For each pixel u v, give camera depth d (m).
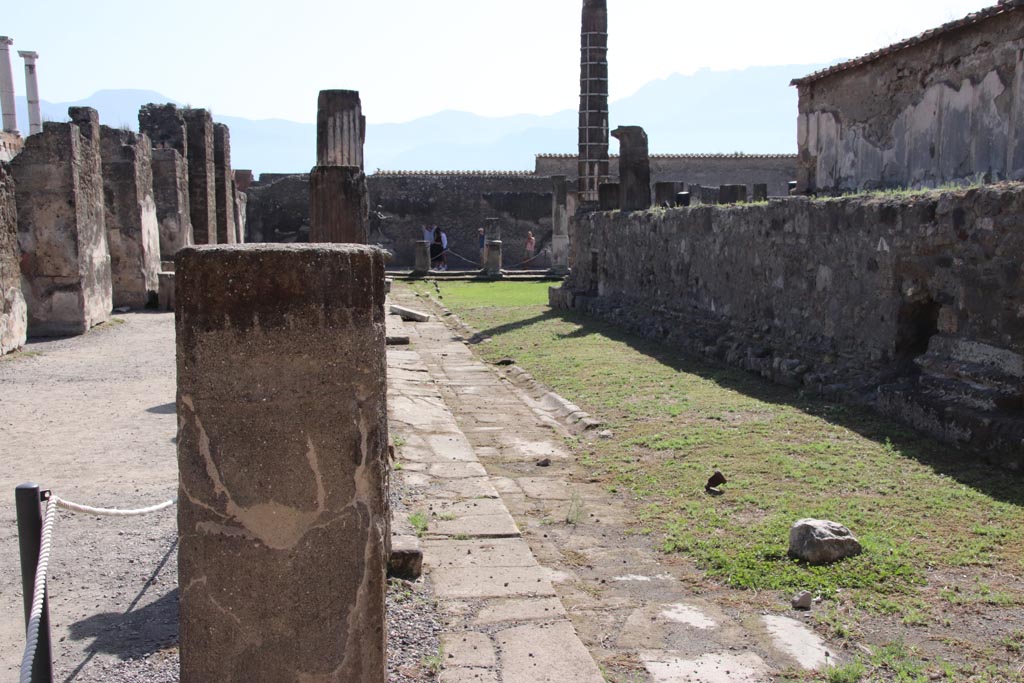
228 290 2.56
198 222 23.08
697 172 40.06
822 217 9.54
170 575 4.68
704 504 5.95
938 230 7.64
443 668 3.69
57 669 3.65
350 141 6.64
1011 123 10.59
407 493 6.17
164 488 6.22
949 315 7.59
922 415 7.31
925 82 12.38
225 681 2.67
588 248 18.75
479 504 5.95
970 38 11.33
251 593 2.63
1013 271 6.73
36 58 29.77
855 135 14.29
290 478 2.61
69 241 14.23
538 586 4.57
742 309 11.60
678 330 12.92
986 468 6.31
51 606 4.29
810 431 7.56
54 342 13.58
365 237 6.59
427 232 35.44
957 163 11.69
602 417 8.74
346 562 2.69
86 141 14.92
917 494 5.82
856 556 4.84
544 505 6.20
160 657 3.76
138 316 16.94
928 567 4.70
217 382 2.58
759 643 4.03
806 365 9.53
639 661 3.88
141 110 21.80
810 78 15.38
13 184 12.60
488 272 29.52
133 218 17.95
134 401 9.30
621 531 5.61
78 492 6.10
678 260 13.78
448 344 14.65
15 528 5.39
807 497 5.89
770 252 10.76
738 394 9.28
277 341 2.57
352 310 2.65
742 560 4.91
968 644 3.89
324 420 2.62
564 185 30.48
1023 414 6.57
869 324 8.71
